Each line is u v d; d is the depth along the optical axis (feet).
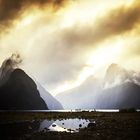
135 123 135.85
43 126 139.44
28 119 189.16
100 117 208.74
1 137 90.17
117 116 213.66
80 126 138.21
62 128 127.95
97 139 81.51
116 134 92.58
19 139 84.84
